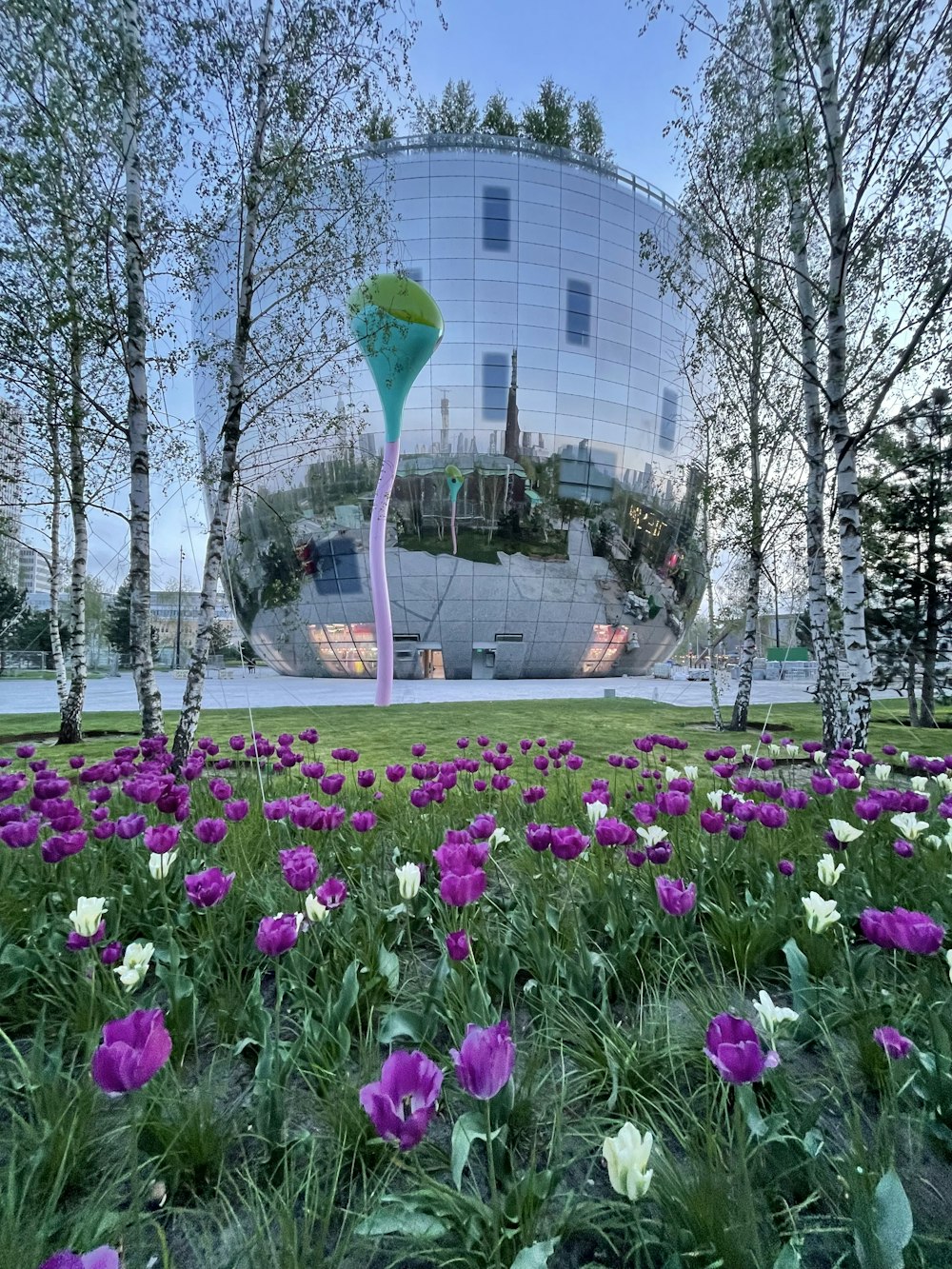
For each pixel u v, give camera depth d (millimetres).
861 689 5945
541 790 3293
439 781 3291
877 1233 937
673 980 1921
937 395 6648
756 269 8102
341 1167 1253
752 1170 1120
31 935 2125
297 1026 1760
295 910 2361
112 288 6309
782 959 2098
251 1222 1159
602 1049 1532
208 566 6430
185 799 2881
